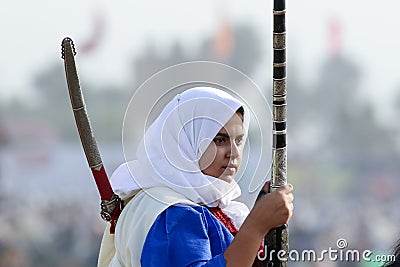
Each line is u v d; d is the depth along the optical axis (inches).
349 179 2524.6
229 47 2144.4
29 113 2982.3
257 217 402.9
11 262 1631.4
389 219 1911.9
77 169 2210.9
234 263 398.9
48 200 1964.8
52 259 1658.5
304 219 1660.9
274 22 421.4
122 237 425.7
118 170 440.5
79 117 428.5
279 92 421.1
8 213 1835.6
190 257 405.7
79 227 1724.9
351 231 1617.9
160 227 412.5
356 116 3122.5
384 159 2783.0
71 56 424.2
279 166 421.1
